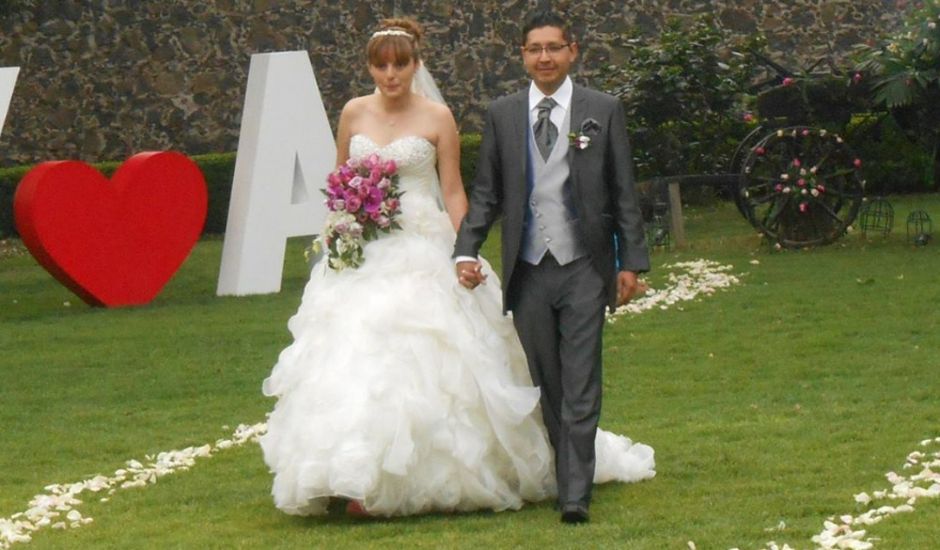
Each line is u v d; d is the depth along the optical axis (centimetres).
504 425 581
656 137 1814
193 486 677
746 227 1673
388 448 557
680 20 1889
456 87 2089
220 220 2034
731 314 1110
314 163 1371
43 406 909
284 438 578
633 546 526
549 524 566
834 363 912
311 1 2073
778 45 2108
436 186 637
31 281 1581
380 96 630
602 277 583
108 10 2048
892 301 1123
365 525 576
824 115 1455
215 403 900
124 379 984
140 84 2061
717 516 570
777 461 664
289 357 596
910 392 814
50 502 649
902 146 1945
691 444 709
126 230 1319
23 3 1917
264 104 1353
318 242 621
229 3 2064
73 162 1291
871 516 557
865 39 2112
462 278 593
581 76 2094
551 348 591
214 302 1320
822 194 1452
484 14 2084
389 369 570
